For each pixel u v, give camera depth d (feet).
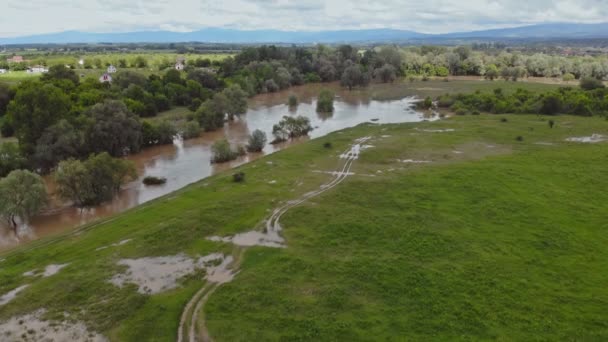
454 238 126.31
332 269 109.09
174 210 152.87
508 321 88.53
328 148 241.76
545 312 91.76
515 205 151.43
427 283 102.27
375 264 111.04
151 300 98.22
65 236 139.23
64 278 106.73
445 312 91.25
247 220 141.90
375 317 89.81
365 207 152.35
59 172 171.12
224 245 125.18
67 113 232.53
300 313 91.56
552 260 114.32
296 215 144.77
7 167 193.88
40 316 92.22
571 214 144.66
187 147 269.23
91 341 84.69
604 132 275.39
